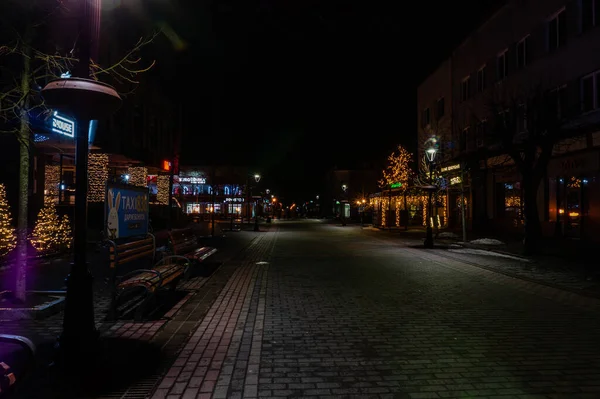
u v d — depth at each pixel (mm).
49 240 12430
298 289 9188
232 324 6367
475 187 28891
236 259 14742
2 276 9680
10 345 5180
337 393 3984
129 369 4539
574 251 15805
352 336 5801
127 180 25391
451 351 5199
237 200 54688
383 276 11016
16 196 12820
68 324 4504
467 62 29781
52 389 4012
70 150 15523
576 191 19203
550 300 8180
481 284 9867
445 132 32188
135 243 7574
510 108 17047
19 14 7223
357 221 64250
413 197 34281
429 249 18469
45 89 4277
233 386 4125
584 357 5000
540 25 21422
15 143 12703
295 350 5207
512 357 4992
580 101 17266
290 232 33562
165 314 6914
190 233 11969
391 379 4324
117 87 19797
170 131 31203
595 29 17812
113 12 17625
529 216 15125
